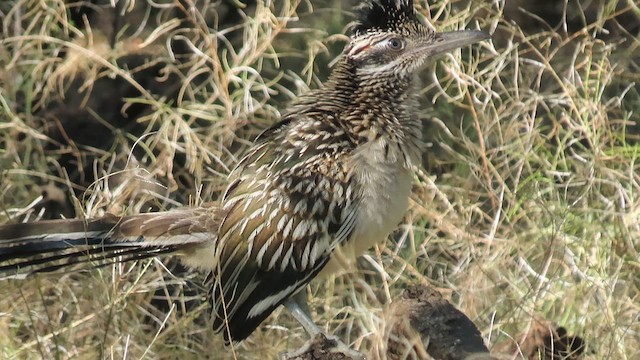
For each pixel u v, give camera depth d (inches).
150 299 459.8
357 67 401.4
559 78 532.4
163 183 514.3
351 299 475.2
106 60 544.4
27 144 530.3
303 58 568.4
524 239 474.9
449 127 546.6
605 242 462.0
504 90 518.9
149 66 561.6
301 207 383.9
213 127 518.0
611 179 477.7
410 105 399.2
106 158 542.6
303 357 363.9
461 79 511.8
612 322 423.5
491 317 435.5
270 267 387.5
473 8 559.2
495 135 527.5
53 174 547.2
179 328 444.1
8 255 394.9
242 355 440.1
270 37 527.8
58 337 423.8
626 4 584.7
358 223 386.6
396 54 400.2
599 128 495.5
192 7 530.3
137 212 479.5
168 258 490.3
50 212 521.0
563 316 438.9
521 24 584.1
